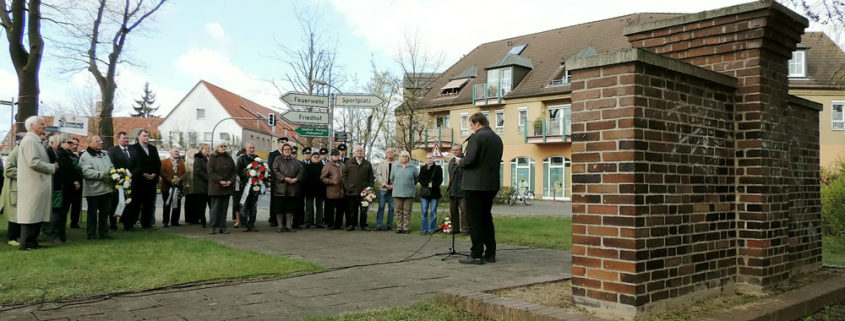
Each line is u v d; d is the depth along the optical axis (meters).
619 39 37.28
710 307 4.90
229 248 8.75
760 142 5.56
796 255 6.57
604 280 4.56
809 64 31.97
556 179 36.75
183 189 13.06
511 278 6.62
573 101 4.82
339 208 12.69
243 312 4.82
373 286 6.04
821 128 31.73
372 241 10.29
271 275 6.53
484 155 7.63
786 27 5.79
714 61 6.01
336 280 6.34
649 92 4.56
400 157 12.16
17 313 4.66
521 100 37.94
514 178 38.69
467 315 4.80
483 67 43.72
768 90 5.77
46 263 7.02
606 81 4.59
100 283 5.86
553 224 14.85
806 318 5.07
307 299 5.36
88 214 9.75
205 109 72.06
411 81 31.38
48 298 5.17
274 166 11.86
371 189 12.37
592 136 4.67
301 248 9.14
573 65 4.78
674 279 4.75
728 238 5.51
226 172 11.19
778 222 5.84
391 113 33.50
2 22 16.36
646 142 4.50
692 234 4.98
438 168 12.13
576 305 4.77
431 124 37.78
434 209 12.16
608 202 4.55
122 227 12.28
